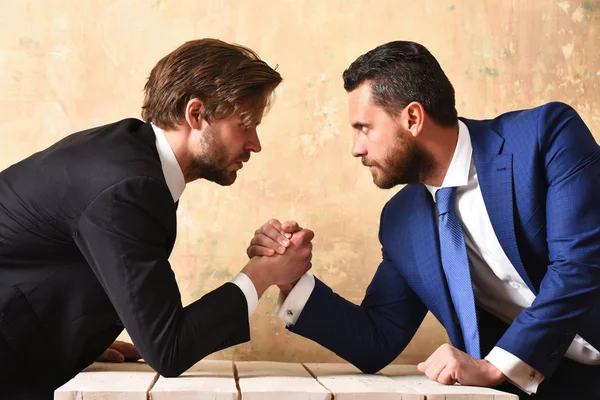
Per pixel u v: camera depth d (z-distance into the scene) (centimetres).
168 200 187
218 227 286
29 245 191
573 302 191
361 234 291
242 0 289
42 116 280
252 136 213
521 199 207
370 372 228
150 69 285
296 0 292
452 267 211
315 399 161
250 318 285
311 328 223
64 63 281
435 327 293
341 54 293
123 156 188
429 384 185
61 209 187
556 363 191
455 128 214
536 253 209
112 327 207
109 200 180
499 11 303
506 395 163
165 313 179
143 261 179
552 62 304
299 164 290
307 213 289
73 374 201
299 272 213
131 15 285
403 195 237
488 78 301
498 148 212
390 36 296
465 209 218
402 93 208
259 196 288
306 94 291
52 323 195
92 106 282
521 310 225
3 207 194
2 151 277
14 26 280
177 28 287
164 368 178
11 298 191
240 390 163
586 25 306
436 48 298
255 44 289
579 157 204
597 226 197
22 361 193
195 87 204
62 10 282
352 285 289
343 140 292
